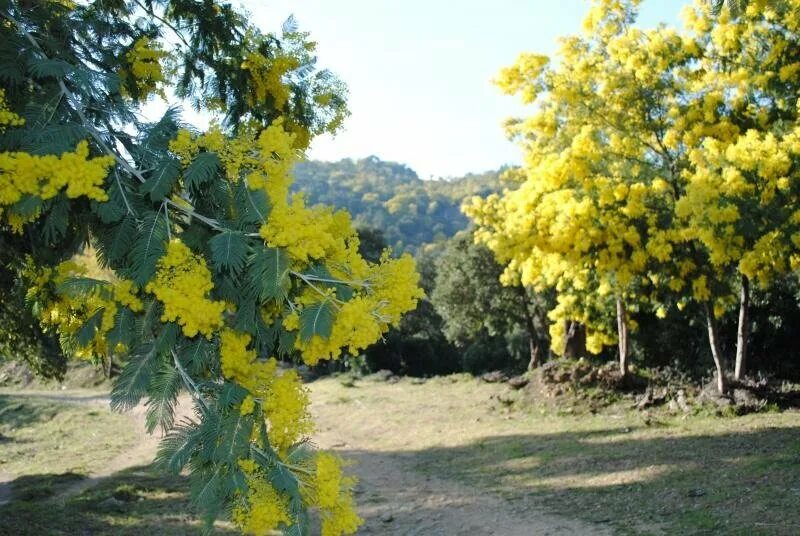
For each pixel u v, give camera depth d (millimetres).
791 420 10289
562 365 15594
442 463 11203
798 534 5719
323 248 3041
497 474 9945
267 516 2814
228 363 3018
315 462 3068
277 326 3135
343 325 2936
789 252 9500
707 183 9328
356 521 3084
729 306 12891
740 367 12227
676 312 17422
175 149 3090
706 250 11430
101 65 4113
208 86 5910
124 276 3045
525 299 22438
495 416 14469
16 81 3307
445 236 93875
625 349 14336
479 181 121312
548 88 11539
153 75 4477
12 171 2912
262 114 5891
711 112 10383
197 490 2826
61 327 3830
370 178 129500
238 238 2920
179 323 2869
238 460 2846
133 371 2943
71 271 3701
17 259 5316
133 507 9195
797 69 9758
